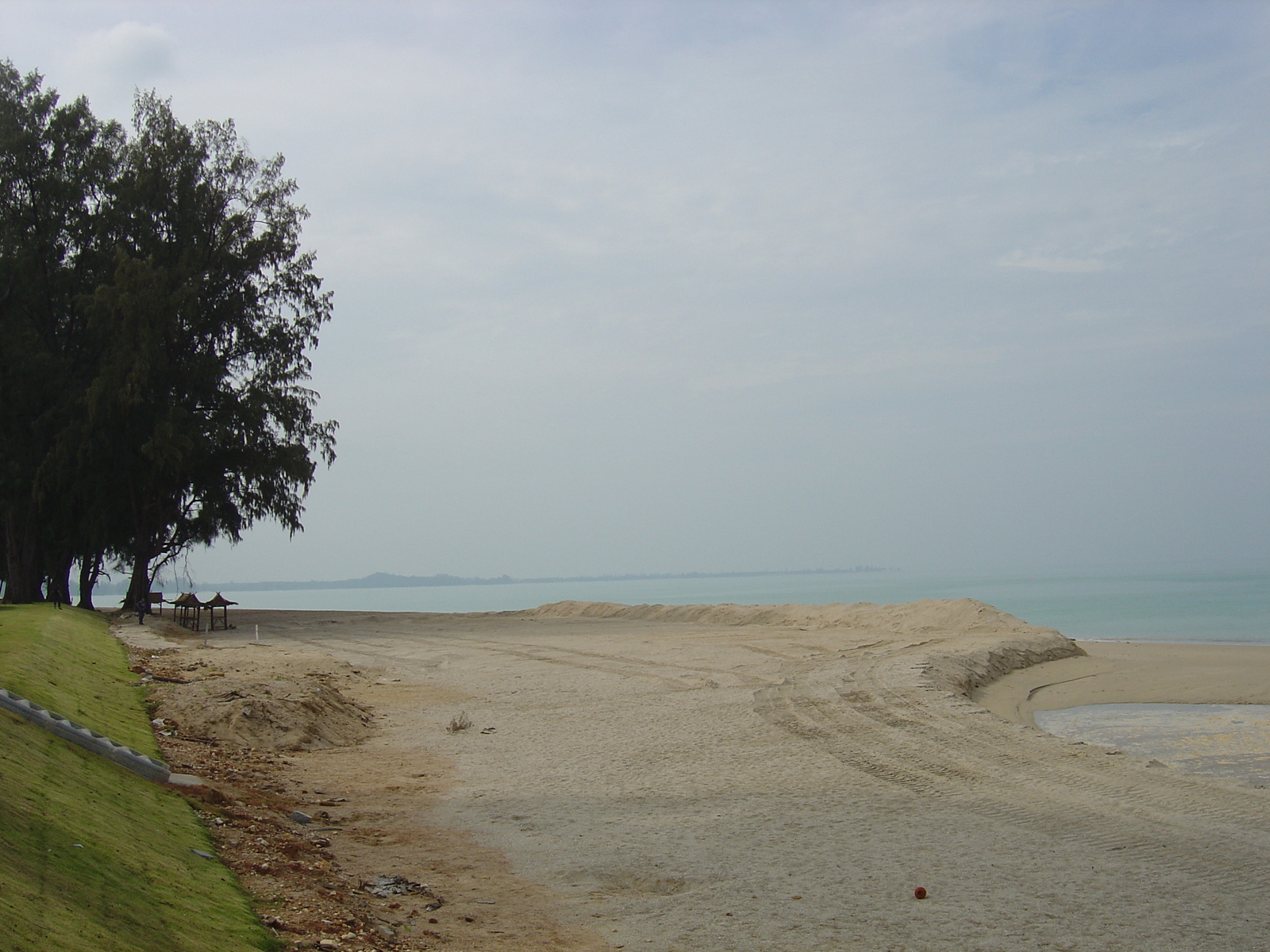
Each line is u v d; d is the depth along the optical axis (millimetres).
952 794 12219
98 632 31188
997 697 22719
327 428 48812
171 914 6781
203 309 46094
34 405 44344
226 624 45969
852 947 7352
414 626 48656
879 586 163875
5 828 6871
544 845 10438
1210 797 11852
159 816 9445
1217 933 7449
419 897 8672
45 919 5641
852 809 11617
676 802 12312
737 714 18781
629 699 21609
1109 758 14047
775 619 45312
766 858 9750
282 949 6895
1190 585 112875
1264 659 28625
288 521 47594
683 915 8180
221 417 45688
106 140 48188
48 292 45094
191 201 46375
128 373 41875
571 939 7688
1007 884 8711
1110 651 33125
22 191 44938
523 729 18281
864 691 20422
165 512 46562
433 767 14938
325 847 10219
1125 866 9156
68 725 11047
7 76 45312
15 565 45719
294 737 16328
